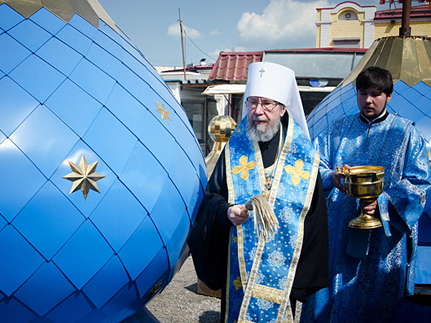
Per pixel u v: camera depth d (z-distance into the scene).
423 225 2.84
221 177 2.21
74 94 1.69
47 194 1.55
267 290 1.97
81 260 1.62
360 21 15.88
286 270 1.97
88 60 1.81
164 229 1.86
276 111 2.08
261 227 1.81
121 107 1.80
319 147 2.67
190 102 11.47
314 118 3.62
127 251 1.73
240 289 2.04
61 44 1.78
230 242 2.10
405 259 2.42
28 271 1.55
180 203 1.95
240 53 10.72
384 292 2.44
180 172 1.97
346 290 2.47
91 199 1.62
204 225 2.10
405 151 2.40
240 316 1.97
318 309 2.56
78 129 1.65
